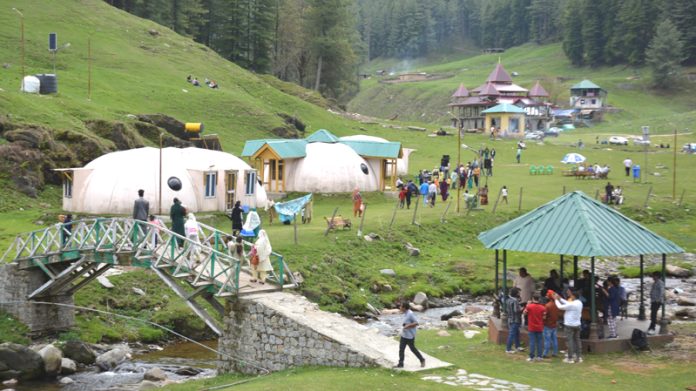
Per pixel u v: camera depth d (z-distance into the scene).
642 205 66.81
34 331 33.41
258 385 23.34
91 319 35.25
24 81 74.00
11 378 28.48
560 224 27.09
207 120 86.12
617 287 27.98
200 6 132.50
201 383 26.66
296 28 139.50
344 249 46.91
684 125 141.62
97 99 80.69
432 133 107.44
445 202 64.31
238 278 28.53
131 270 39.97
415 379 22.81
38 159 56.50
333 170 64.50
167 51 109.56
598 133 138.38
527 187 72.75
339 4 135.75
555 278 27.94
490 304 42.84
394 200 65.81
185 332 35.97
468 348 27.45
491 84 142.50
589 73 199.75
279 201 63.03
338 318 27.91
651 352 25.80
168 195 49.38
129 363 31.38
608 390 21.45
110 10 116.56
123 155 51.41
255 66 132.00
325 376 23.47
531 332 25.06
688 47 185.25
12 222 48.22
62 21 105.38
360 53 168.00
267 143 64.06
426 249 51.47
